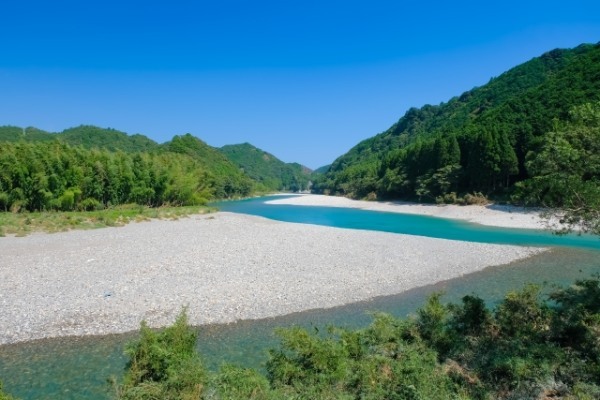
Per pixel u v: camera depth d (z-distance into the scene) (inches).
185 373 317.7
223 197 5004.9
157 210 2514.8
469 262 1072.2
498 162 2613.2
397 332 444.1
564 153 460.8
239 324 641.0
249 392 320.2
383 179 3887.8
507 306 515.8
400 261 1044.5
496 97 5246.1
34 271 882.1
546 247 1317.7
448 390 360.5
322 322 653.9
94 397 438.0
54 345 562.3
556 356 400.2
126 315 655.8
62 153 2395.4
